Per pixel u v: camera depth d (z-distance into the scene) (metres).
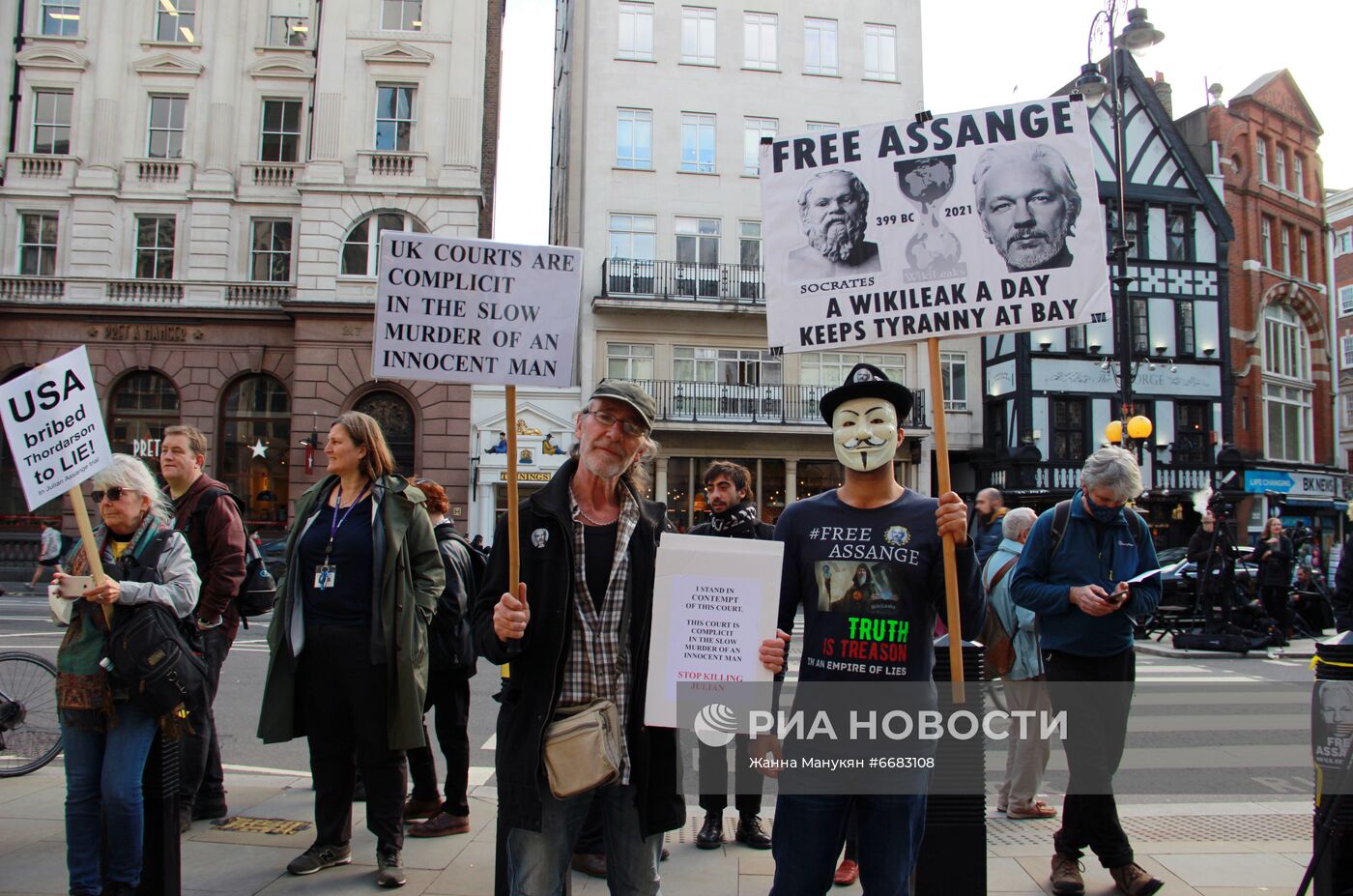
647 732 2.93
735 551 2.96
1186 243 29.25
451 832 4.64
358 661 4.00
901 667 2.91
